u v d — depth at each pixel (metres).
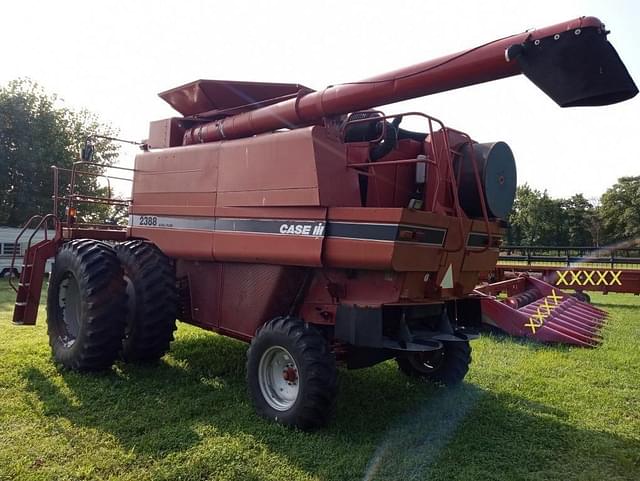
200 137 5.57
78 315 5.46
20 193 26.00
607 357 6.50
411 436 3.82
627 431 4.05
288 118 4.61
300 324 3.98
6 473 3.02
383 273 3.91
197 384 4.88
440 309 4.50
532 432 3.97
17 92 26.42
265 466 3.26
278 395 4.13
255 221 4.48
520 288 10.30
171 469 3.15
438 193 4.25
